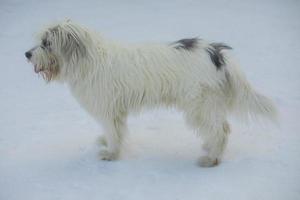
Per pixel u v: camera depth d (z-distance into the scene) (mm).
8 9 18969
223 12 17375
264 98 6738
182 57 6645
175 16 17281
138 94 6801
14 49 14352
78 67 6844
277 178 6320
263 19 15961
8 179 6820
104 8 18906
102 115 6969
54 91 10680
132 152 7398
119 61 6785
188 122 6793
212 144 6758
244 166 6711
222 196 5992
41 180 6746
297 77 10461
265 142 7395
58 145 7852
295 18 15758
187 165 6898
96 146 7684
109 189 6383
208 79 6508
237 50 12859
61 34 6754
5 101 10242
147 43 7020
